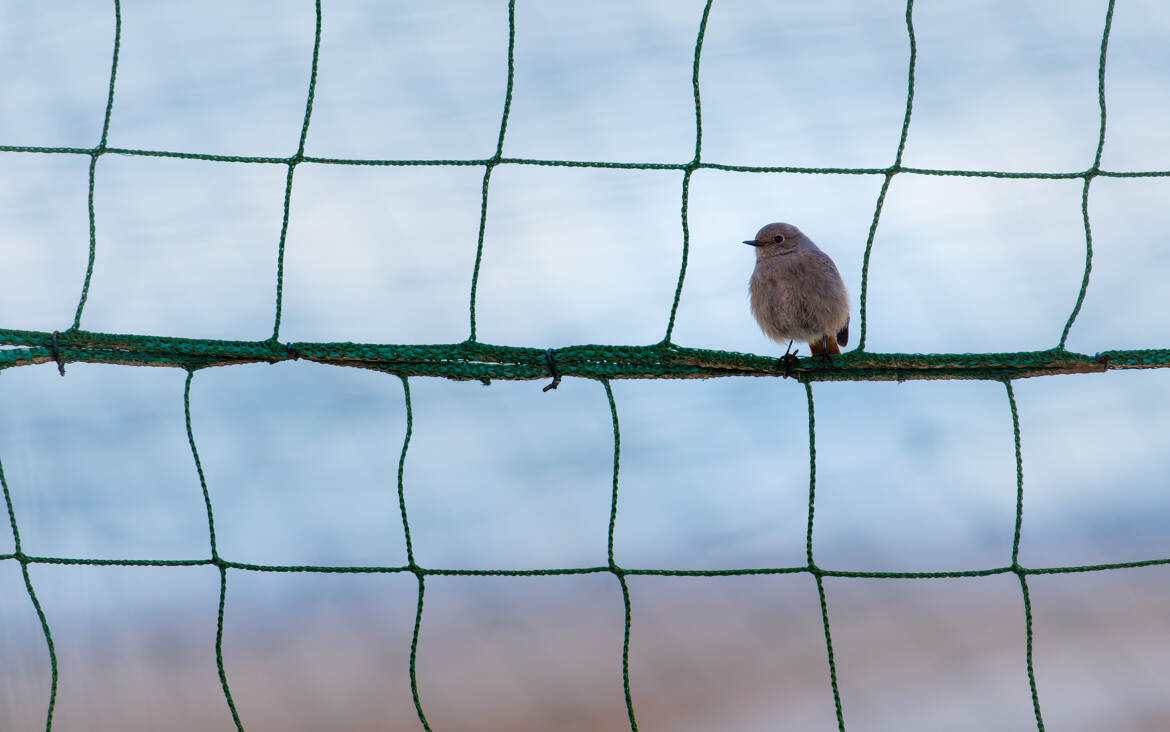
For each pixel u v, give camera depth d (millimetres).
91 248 8797
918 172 8906
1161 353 8445
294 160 8930
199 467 8453
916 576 8398
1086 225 8805
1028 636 8352
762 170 8977
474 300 8672
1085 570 8367
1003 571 8414
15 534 8406
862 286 8820
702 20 9055
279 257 8766
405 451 8500
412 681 8266
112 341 8375
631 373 8602
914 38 8961
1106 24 8945
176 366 8461
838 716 8250
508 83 9008
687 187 8906
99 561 8328
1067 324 8688
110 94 9148
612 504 8492
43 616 8336
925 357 8594
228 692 8250
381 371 8586
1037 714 8258
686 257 8836
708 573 8375
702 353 8602
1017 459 8570
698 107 9023
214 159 8961
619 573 8383
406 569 8367
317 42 9125
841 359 8633
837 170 8930
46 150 8883
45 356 8312
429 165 8977
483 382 8609
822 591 8391
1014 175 8961
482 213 8875
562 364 8523
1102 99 8953
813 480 8539
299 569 8398
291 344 8484
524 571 8406
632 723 8250
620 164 8930
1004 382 8594
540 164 8938
